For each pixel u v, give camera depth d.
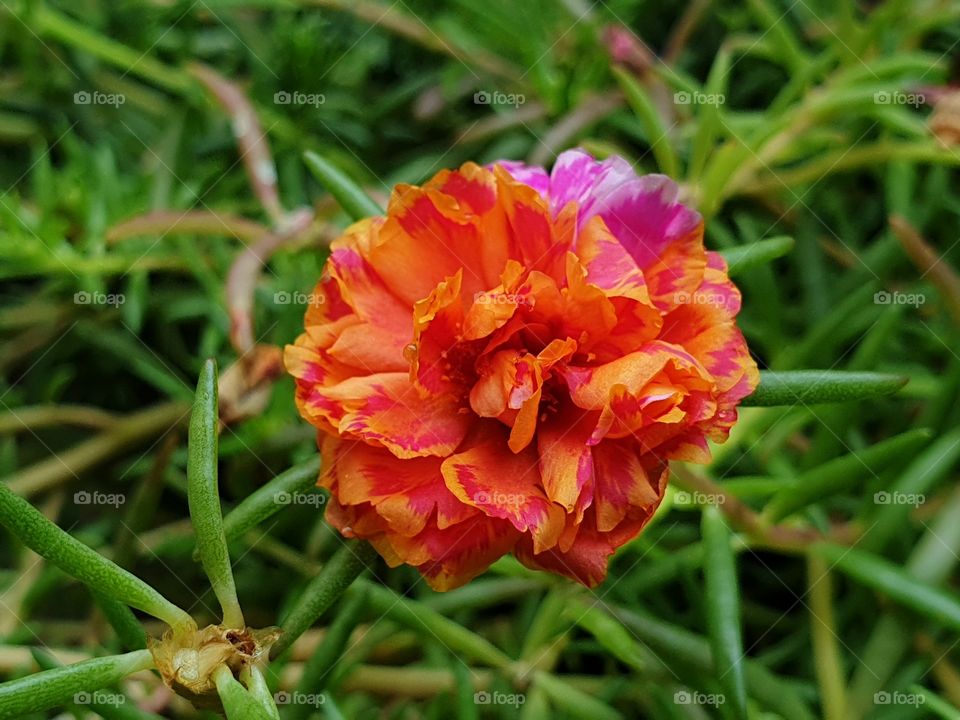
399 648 0.14
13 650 0.14
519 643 0.15
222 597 0.10
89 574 0.09
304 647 0.14
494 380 0.10
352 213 0.13
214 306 0.16
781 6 0.18
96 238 0.16
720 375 0.10
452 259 0.10
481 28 0.17
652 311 0.10
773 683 0.12
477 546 0.10
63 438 0.18
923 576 0.13
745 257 0.12
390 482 0.10
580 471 0.09
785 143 0.16
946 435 0.14
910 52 0.17
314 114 0.17
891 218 0.14
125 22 0.18
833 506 0.15
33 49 0.18
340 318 0.10
